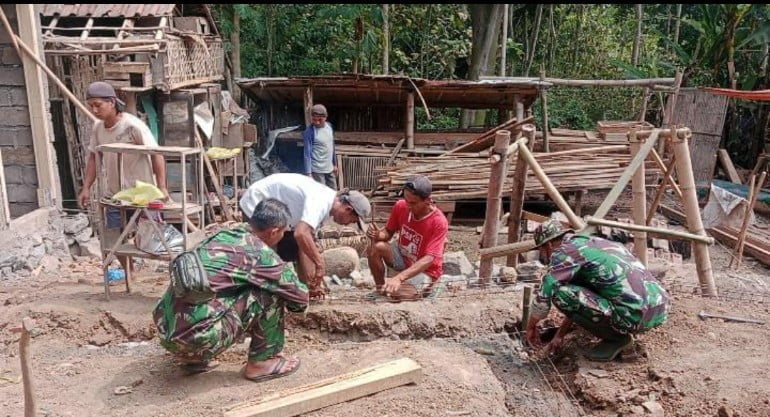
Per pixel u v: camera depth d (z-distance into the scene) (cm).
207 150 1022
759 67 1542
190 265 352
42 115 710
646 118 1788
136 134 521
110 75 855
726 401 375
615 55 2058
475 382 392
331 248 711
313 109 991
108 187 541
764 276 818
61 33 989
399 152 1237
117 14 963
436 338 489
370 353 426
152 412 352
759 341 456
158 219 511
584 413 399
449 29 1914
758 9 1417
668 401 388
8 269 621
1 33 690
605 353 444
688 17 1906
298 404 349
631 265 427
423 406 359
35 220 686
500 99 1326
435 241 512
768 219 1129
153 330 472
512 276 602
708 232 1027
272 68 1798
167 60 883
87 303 497
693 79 1570
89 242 747
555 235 454
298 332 489
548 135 1278
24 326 277
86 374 402
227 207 952
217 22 1564
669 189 1206
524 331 491
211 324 360
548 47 2073
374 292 536
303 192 453
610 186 1038
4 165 721
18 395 373
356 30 1669
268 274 370
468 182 1028
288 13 1781
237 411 342
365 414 351
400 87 1193
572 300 424
